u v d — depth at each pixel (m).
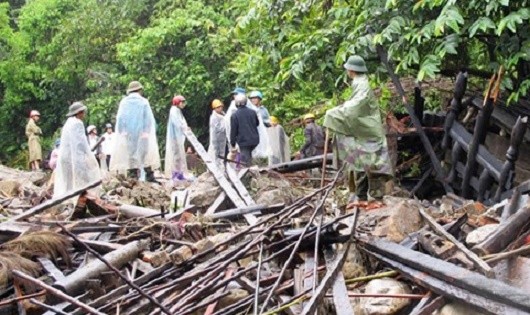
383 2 8.80
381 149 7.02
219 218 7.21
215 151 11.86
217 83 20.19
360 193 7.14
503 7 8.07
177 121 11.25
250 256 5.59
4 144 25.19
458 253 4.94
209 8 20.20
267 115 12.36
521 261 4.59
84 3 22.42
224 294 4.86
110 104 20.55
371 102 7.00
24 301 4.96
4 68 23.86
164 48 20.39
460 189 9.19
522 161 8.80
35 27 24.30
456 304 4.31
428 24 8.11
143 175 10.77
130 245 5.70
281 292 4.96
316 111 13.07
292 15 9.95
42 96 24.22
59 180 8.93
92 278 5.19
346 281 4.97
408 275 4.72
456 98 9.04
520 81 8.84
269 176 9.45
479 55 9.75
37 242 5.64
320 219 5.65
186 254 5.70
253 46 11.25
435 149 9.84
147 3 22.22
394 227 5.77
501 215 6.20
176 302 4.79
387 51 8.81
